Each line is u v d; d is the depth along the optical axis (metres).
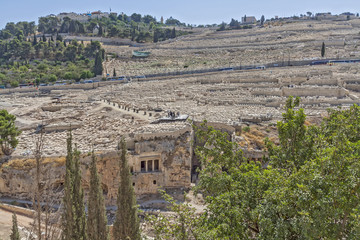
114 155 74.88
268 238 27.69
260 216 28.98
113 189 74.75
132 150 78.00
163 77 186.25
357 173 28.20
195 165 86.75
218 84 158.00
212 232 27.81
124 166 43.38
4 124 82.56
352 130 36.91
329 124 40.22
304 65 186.88
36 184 33.69
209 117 100.88
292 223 26.94
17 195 75.31
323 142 36.06
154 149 78.00
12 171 75.38
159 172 77.75
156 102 131.62
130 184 43.59
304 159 35.53
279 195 28.48
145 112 109.44
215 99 131.50
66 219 37.25
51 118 114.38
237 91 143.62
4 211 69.19
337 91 130.12
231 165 38.78
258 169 36.00
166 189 77.88
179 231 34.50
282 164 36.72
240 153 40.12
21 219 65.62
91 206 41.06
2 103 146.00
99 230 41.00
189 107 120.75
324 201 26.59
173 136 79.31
